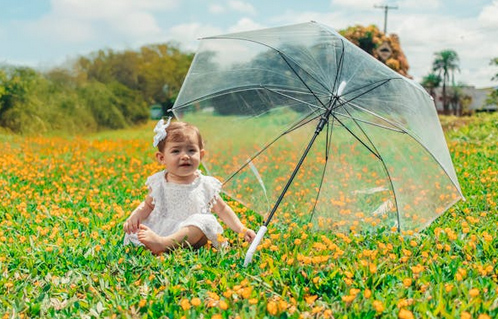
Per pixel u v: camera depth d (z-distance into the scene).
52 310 2.95
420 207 4.05
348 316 2.68
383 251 3.75
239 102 4.27
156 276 3.38
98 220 4.95
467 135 13.45
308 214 4.57
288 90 4.09
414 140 3.74
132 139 18.12
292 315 2.67
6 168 8.90
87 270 3.57
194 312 2.71
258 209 4.62
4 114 22.34
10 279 3.43
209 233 3.97
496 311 2.70
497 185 6.36
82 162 10.34
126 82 29.92
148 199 4.20
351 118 4.00
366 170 4.20
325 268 3.40
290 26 4.00
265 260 3.54
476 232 4.35
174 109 4.20
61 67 24.55
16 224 4.85
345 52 3.75
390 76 3.70
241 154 4.48
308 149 3.97
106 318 2.80
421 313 2.70
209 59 4.13
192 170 4.09
